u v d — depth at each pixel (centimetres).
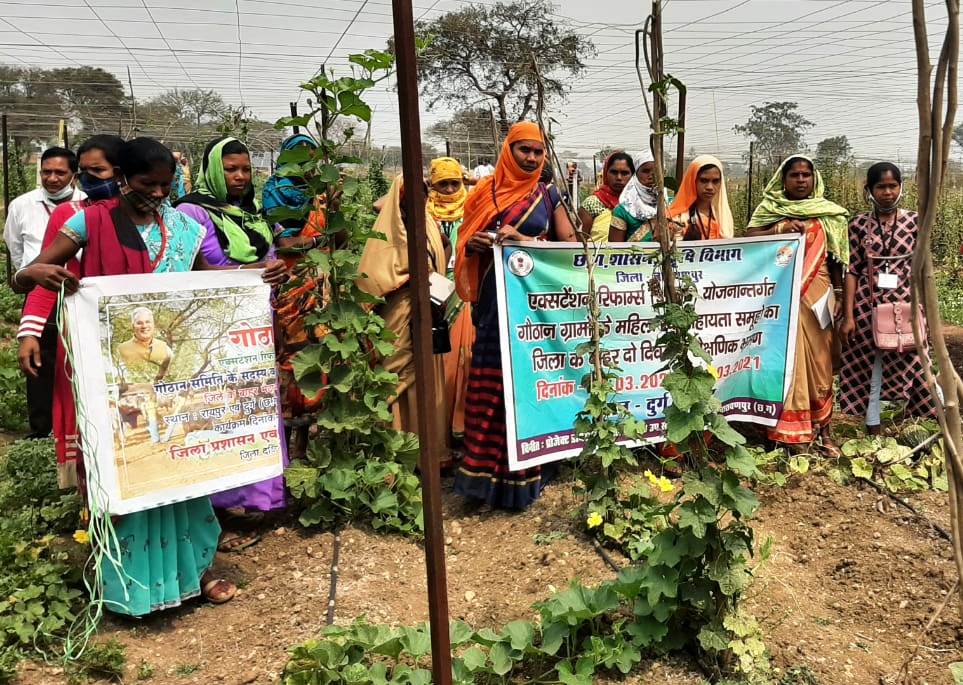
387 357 516
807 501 494
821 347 546
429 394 249
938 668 331
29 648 350
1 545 390
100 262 359
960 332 967
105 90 3266
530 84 469
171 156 365
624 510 443
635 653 323
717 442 550
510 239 464
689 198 554
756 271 529
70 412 360
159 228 373
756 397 542
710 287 522
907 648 350
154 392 356
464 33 2002
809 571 423
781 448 546
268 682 330
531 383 474
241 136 1215
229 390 377
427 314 247
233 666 345
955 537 247
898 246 555
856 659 338
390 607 389
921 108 220
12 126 2978
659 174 301
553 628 331
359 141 644
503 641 329
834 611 384
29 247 657
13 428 675
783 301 535
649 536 424
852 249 566
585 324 488
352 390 474
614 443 436
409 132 237
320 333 538
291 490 455
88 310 340
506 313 462
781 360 537
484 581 418
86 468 343
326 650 312
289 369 547
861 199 1608
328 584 406
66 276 335
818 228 543
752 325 534
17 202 664
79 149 518
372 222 652
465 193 641
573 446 491
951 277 1413
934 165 222
